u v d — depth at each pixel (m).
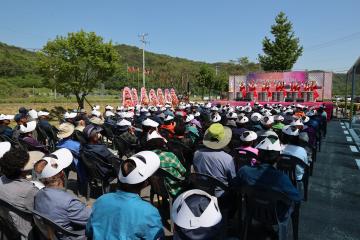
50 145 8.84
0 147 4.14
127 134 7.36
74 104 31.12
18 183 3.03
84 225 2.83
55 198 2.73
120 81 65.25
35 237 2.93
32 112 10.29
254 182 3.38
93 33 19.45
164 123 8.41
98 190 6.40
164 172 4.35
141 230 2.22
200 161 4.22
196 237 2.26
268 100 29.16
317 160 9.16
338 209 5.46
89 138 5.55
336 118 23.19
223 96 43.62
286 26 35.25
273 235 3.62
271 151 3.49
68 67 18.52
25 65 65.88
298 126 7.02
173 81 60.56
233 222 4.70
